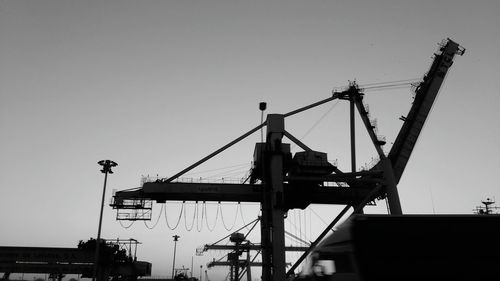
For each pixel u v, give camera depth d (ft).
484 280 29.53
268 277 181.06
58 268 195.42
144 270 228.43
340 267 31.83
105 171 173.68
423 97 210.38
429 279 29.53
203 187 207.00
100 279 198.08
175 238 386.11
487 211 279.69
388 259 29.94
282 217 185.16
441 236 30.66
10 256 194.08
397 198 196.13
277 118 203.82
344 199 219.82
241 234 370.94
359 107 219.61
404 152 211.41
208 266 441.27
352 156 221.87
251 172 213.05
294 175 203.21
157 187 205.67
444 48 212.02
